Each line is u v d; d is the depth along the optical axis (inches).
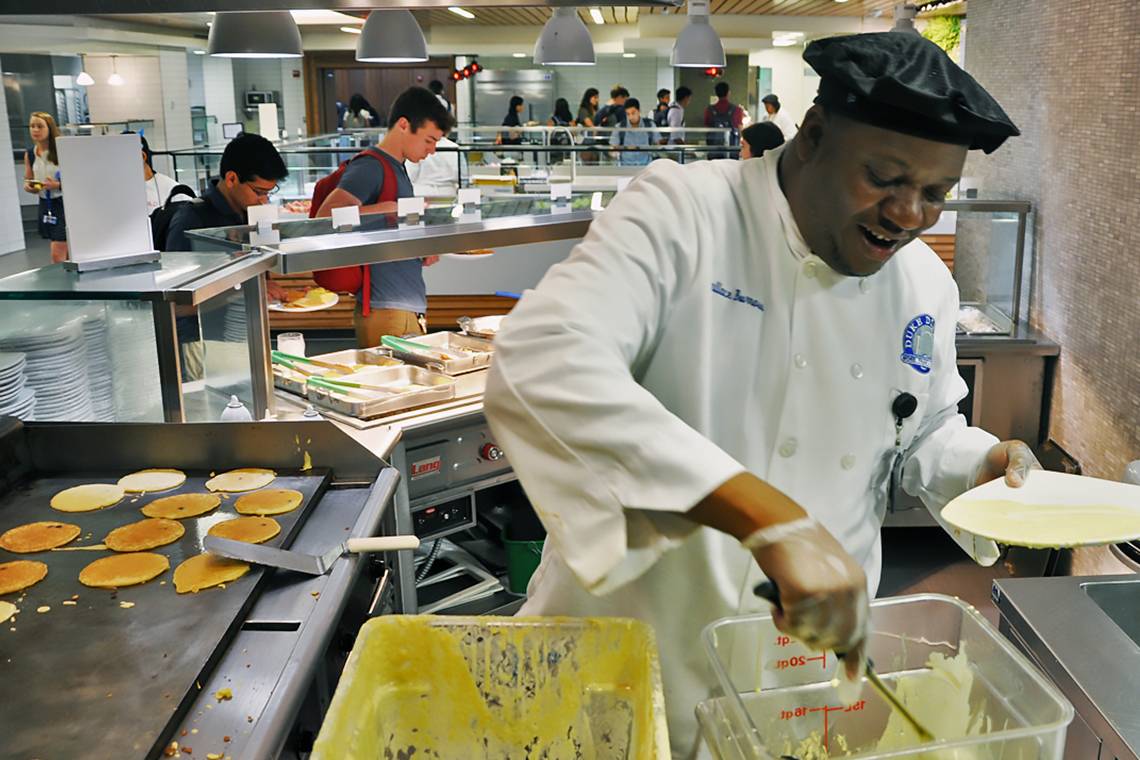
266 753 51.8
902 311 50.6
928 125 38.4
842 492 50.6
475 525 129.7
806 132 44.3
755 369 48.6
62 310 88.9
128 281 88.1
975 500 47.9
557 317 40.8
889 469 54.6
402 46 187.0
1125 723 54.9
